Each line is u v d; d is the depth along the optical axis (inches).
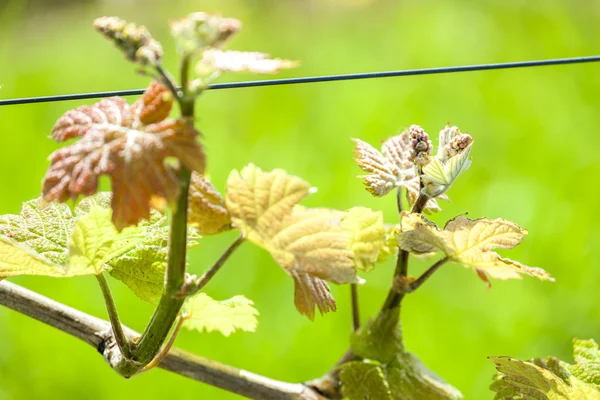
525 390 33.4
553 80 124.7
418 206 32.9
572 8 144.3
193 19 28.9
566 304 85.0
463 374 78.5
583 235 92.5
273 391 34.8
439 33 143.3
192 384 74.3
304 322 80.9
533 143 108.4
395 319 34.5
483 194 98.6
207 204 31.2
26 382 74.5
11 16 148.1
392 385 34.3
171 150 29.4
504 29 141.6
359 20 154.2
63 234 33.3
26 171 98.9
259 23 157.2
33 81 130.0
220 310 33.4
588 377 34.4
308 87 122.3
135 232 31.7
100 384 74.9
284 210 30.9
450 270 85.7
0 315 77.0
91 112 30.1
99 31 29.0
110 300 32.4
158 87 30.3
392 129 113.7
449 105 118.3
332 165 105.0
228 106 118.1
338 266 30.8
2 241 31.0
